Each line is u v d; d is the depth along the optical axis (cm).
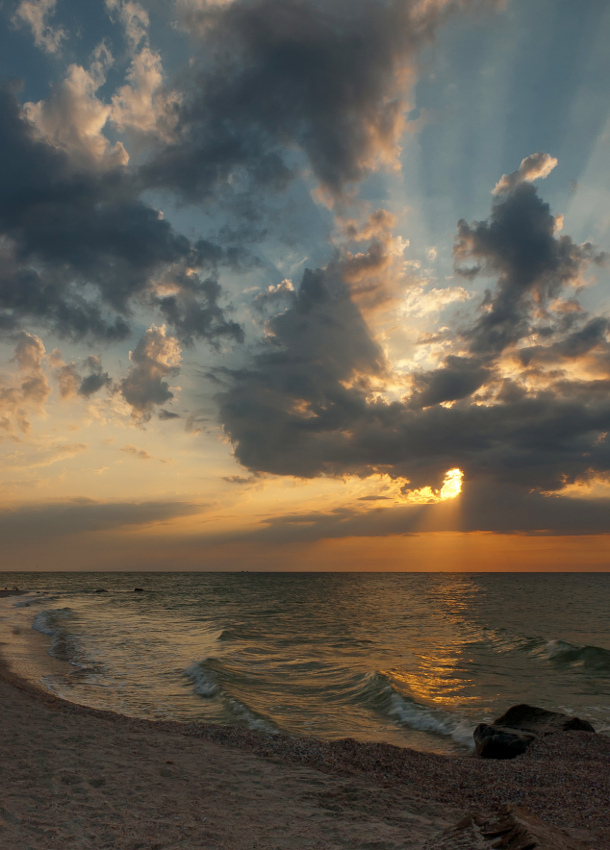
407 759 993
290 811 706
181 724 1197
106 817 638
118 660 2089
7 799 670
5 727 1028
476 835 579
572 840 582
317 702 1509
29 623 3484
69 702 1354
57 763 835
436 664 2125
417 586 11562
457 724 1288
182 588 10431
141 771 833
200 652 2311
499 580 16025
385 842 599
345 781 846
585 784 855
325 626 3591
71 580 15575
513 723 1243
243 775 855
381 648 2552
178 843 574
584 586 11325
